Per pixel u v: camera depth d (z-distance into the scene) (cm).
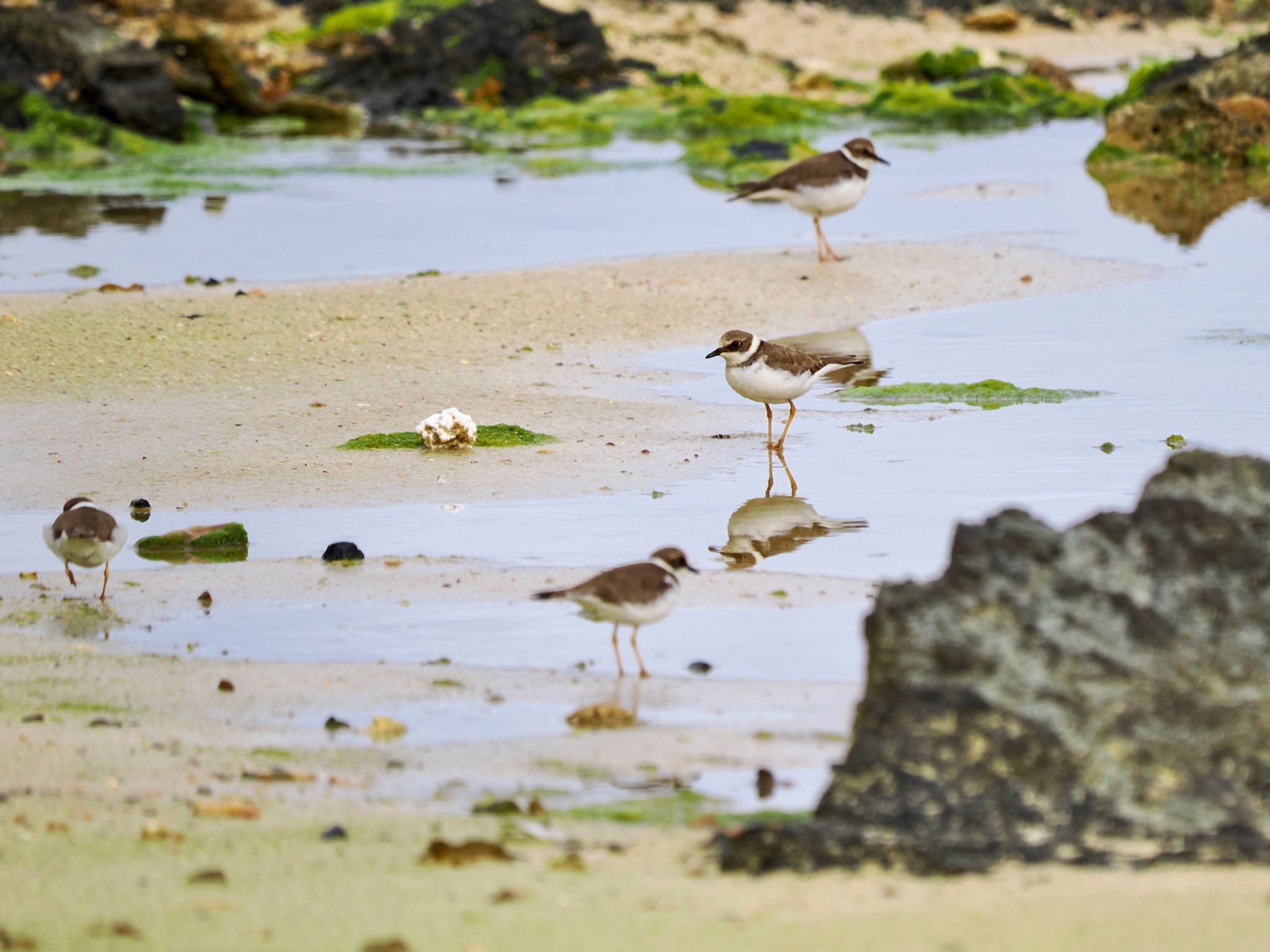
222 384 1975
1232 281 2580
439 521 1477
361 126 5075
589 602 1073
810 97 5447
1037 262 2745
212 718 1003
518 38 5400
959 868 697
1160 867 691
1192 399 1881
